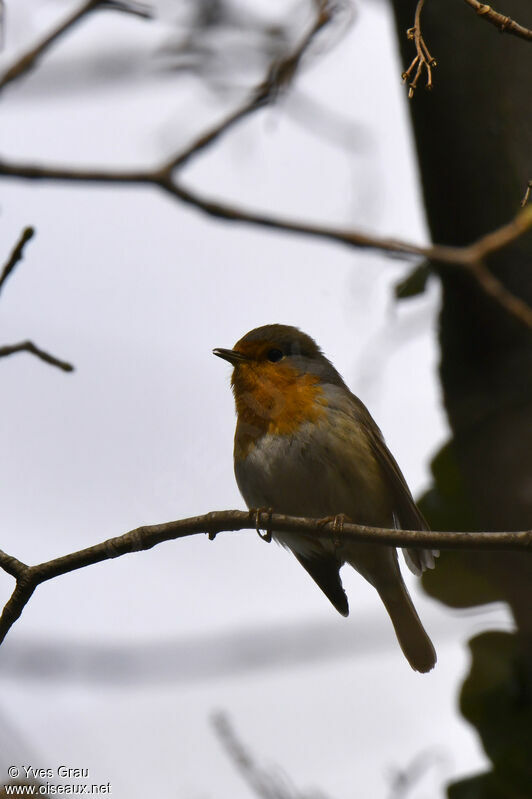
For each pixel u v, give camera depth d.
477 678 10.02
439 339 9.22
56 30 7.81
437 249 6.30
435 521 10.56
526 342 8.69
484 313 8.79
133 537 7.34
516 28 6.66
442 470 10.30
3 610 7.30
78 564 7.27
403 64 9.52
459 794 9.76
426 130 9.13
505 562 9.31
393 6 9.58
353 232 6.30
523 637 9.27
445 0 9.17
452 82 9.04
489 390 8.85
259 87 7.30
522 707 9.90
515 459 8.60
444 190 9.12
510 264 8.65
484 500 8.83
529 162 8.83
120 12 7.85
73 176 6.55
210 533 7.57
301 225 6.34
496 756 9.80
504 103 8.94
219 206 6.43
